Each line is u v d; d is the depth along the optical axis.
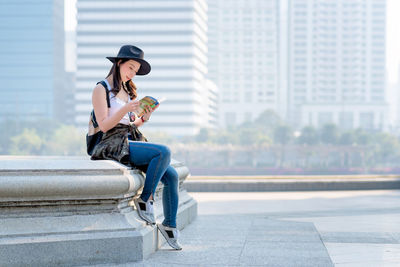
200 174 119.94
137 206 3.22
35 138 120.62
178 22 144.62
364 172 123.50
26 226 2.66
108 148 3.15
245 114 198.62
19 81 154.50
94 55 143.38
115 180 2.84
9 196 2.60
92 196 2.82
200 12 149.88
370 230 4.72
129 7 145.25
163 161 3.19
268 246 3.62
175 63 143.00
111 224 2.88
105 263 2.81
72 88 172.25
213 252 3.33
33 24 155.88
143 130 137.25
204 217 5.92
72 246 2.71
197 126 144.75
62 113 159.00
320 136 137.38
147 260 2.97
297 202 8.88
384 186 12.32
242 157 136.00
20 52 155.38
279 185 11.84
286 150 130.12
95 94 3.16
